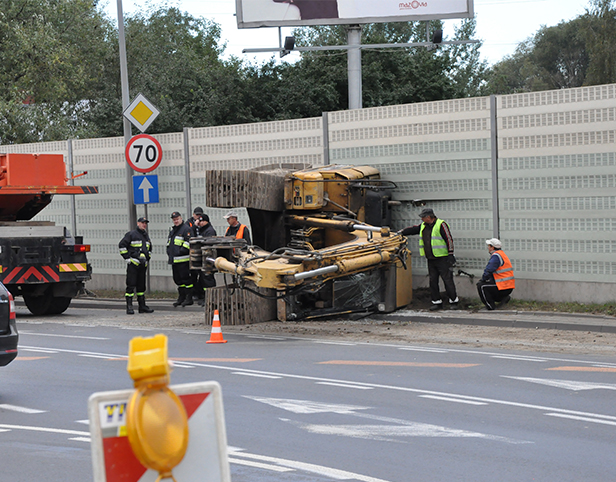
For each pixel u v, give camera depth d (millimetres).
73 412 11320
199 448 4777
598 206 20781
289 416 10812
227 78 49219
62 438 9883
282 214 21672
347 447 9242
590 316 19844
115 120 47688
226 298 21062
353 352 16328
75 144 31297
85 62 53531
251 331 19688
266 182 20922
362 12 29953
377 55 50469
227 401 11742
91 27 55875
